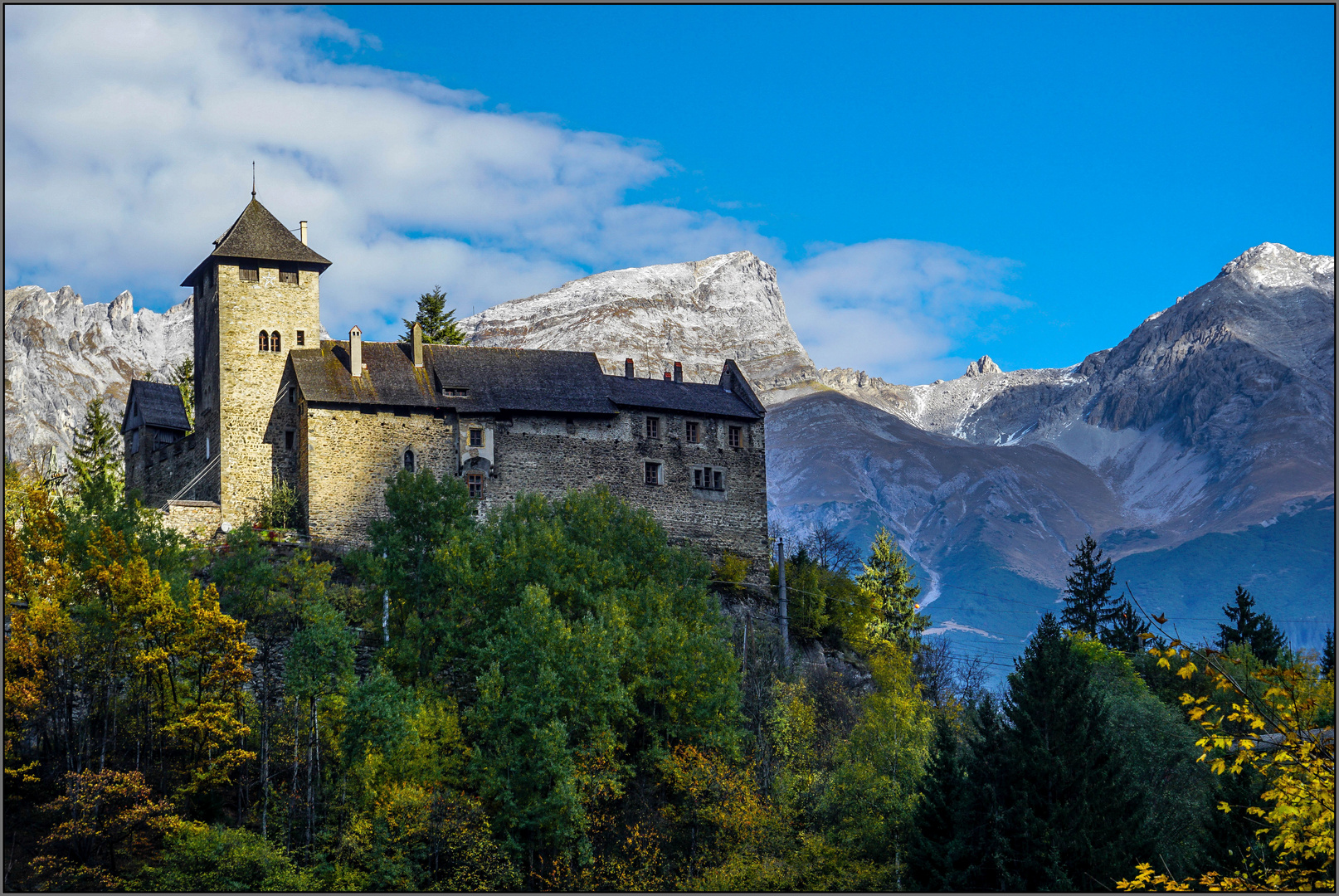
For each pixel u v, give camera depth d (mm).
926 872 56031
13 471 69188
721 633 70188
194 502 81125
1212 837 52219
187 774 57438
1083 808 53594
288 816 55219
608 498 78688
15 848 52125
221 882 50875
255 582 62562
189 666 58094
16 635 54062
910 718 67000
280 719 59531
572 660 61344
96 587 58656
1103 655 80875
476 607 65938
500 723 60125
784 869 57375
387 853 54062
